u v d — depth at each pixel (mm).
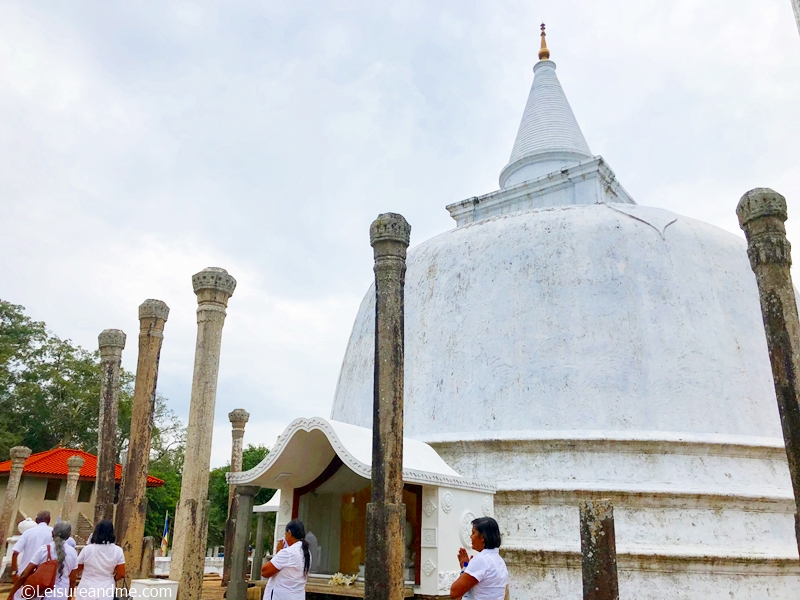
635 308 15727
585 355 15328
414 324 17984
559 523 13805
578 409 14828
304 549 8992
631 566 13070
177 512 11078
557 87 27359
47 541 10609
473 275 17516
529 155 25438
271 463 12586
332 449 13195
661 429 14469
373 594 8648
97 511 14391
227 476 13352
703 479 14102
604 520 7934
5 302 51938
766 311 9055
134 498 12414
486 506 13305
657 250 16609
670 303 15789
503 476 14641
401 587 8766
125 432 52344
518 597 13477
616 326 15539
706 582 12922
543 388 15242
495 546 7105
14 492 25031
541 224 17703
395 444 9336
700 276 16438
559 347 15547
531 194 23000
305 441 12617
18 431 48750
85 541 33406
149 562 15625
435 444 15422
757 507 13984
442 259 18656
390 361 9695
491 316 16562
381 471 9156
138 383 13148
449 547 11695
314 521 14016
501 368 15812
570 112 26797
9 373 50281
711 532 13547
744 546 13508
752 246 9414
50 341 53219
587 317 15734
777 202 9359
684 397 14773
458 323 17000
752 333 16156
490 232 18328
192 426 11336
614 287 16016
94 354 55125
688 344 15320
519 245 17359
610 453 14312
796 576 13453
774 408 15367
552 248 16938
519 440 14570
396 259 10250
